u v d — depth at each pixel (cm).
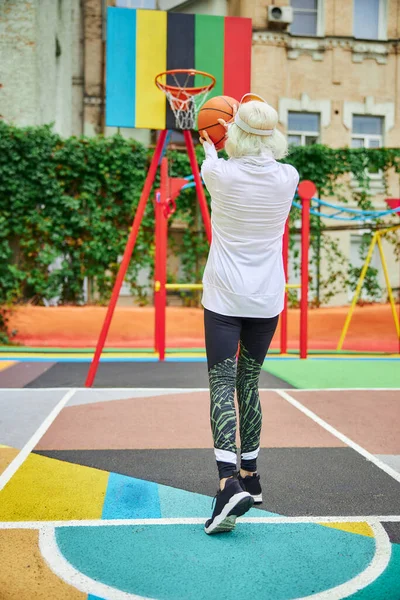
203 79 552
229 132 253
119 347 1010
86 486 300
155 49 548
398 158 1223
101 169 1097
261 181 244
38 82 1328
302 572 209
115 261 1122
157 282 800
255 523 254
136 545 231
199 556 221
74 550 226
